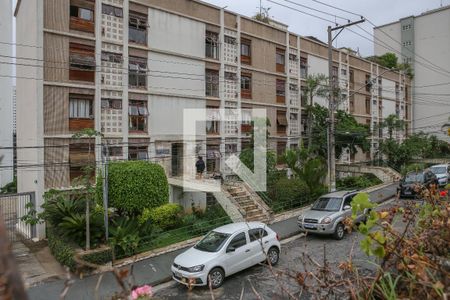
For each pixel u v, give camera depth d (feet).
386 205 58.13
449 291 8.70
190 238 50.96
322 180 80.43
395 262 10.24
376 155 126.00
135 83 64.18
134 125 64.08
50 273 40.16
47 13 53.88
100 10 58.85
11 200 74.59
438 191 15.43
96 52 58.49
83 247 42.52
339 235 49.47
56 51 54.75
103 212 48.37
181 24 70.33
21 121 65.05
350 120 99.30
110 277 38.09
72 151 56.18
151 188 52.54
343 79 115.85
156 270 40.29
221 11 77.36
